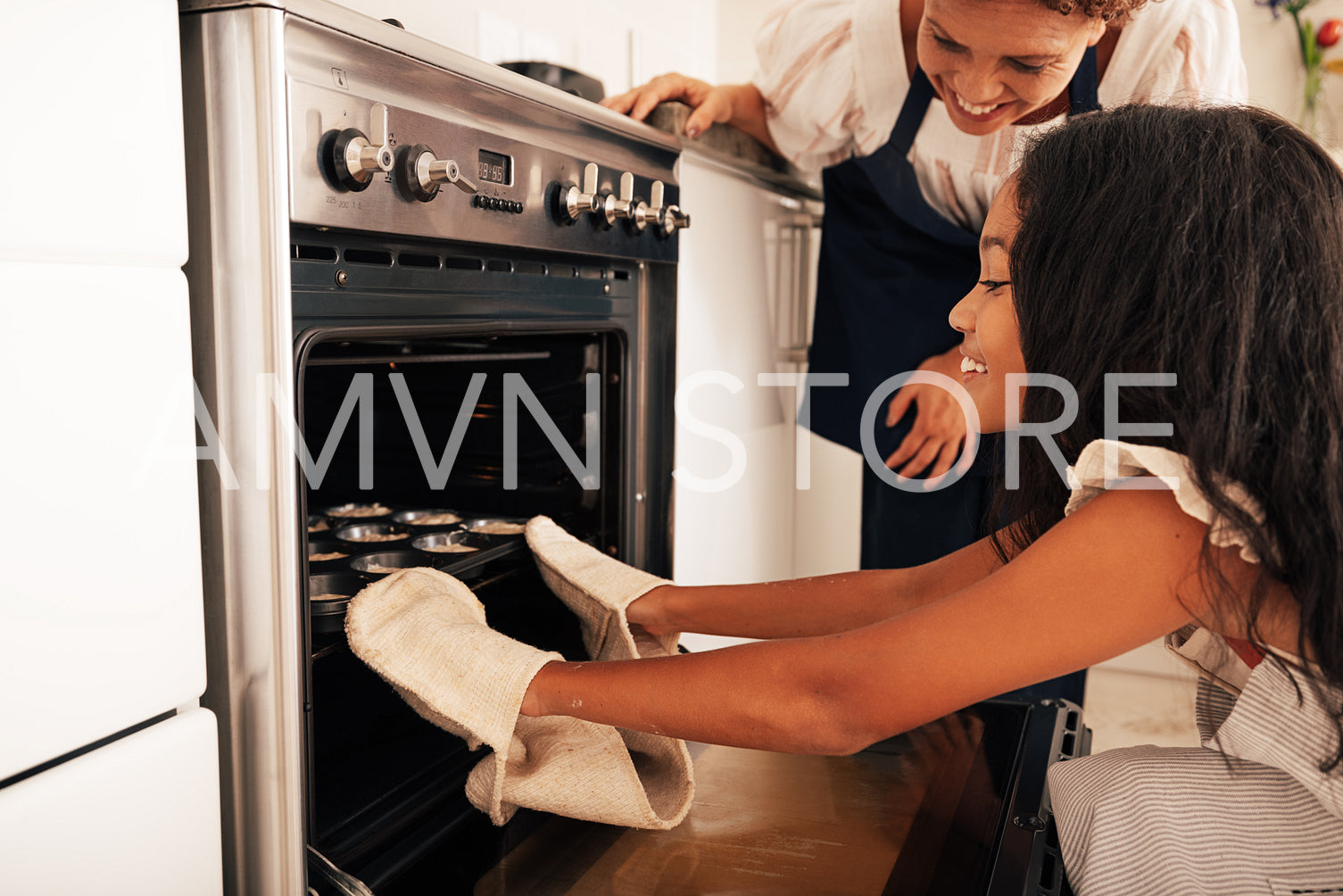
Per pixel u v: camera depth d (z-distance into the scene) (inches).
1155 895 25.9
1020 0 52.6
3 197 19.5
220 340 24.8
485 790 28.3
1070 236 24.6
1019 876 26.4
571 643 41.6
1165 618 21.6
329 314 26.5
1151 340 22.5
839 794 31.9
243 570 25.4
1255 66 88.7
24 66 19.7
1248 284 21.7
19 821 21.0
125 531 22.8
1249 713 25.5
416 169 27.6
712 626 35.5
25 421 20.5
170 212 23.2
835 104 62.8
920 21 58.7
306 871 26.4
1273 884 26.0
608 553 44.0
